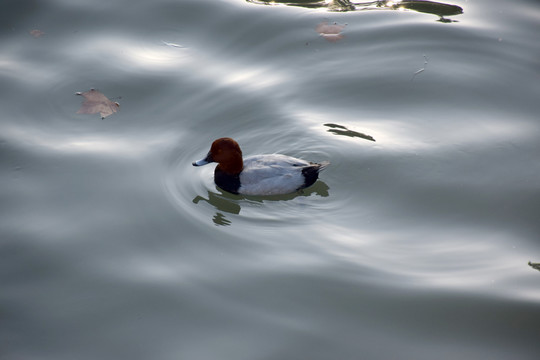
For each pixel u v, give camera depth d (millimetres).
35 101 15859
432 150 14484
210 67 17094
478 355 10039
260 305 11016
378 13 19297
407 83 16562
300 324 10648
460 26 18500
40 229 12555
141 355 10094
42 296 11172
